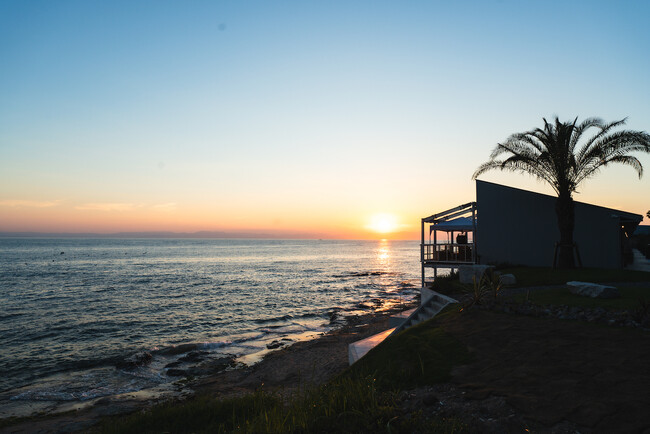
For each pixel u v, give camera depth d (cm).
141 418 766
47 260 9919
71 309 3209
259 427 582
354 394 647
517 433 466
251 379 1495
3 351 2036
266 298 3859
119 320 2795
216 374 1619
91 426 1051
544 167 2111
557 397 536
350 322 2689
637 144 1859
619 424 449
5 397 1402
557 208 2059
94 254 13312
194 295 4003
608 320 867
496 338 833
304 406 645
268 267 8231
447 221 2409
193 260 10562
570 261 2008
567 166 2023
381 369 828
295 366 1608
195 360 1844
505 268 2205
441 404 580
